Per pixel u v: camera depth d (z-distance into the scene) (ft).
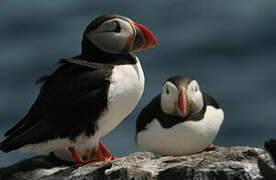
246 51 124.98
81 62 37.93
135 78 37.81
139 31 39.34
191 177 35.14
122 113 37.91
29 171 46.85
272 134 91.81
